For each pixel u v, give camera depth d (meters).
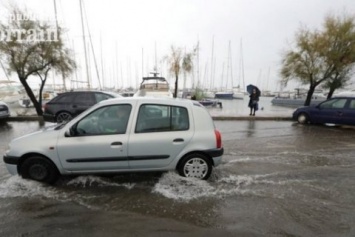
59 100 12.02
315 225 3.61
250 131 11.36
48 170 4.86
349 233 3.43
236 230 3.48
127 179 5.19
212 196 4.49
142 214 3.87
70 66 16.44
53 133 4.89
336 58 16.70
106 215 3.83
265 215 3.88
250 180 5.27
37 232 3.40
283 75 18.89
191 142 4.98
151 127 4.94
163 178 5.14
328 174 5.68
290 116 15.65
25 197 4.39
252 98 16.03
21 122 13.66
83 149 4.78
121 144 4.81
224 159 6.80
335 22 17.00
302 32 17.72
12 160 4.82
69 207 4.06
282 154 7.36
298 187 4.93
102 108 4.91
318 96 26.55
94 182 5.03
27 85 15.22
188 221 3.69
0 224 3.57
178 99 5.24
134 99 5.01
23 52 14.85
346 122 12.06
